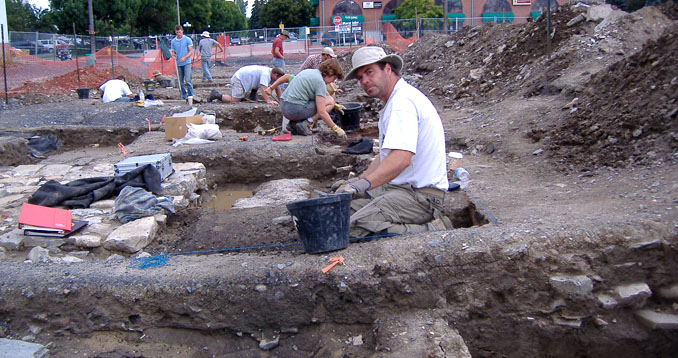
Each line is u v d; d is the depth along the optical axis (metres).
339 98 11.21
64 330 3.38
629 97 5.57
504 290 3.40
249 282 3.38
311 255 3.59
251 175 6.96
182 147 7.20
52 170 6.53
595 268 3.38
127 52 24.00
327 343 3.35
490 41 11.20
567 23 9.29
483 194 4.69
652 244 3.34
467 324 3.41
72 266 3.69
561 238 3.44
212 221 5.01
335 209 3.45
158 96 13.01
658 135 4.95
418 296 3.37
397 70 3.66
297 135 7.91
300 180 6.62
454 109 9.25
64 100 12.77
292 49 27.83
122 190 4.89
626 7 15.90
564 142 5.70
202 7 46.50
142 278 3.46
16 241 4.19
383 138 3.76
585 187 4.57
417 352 2.96
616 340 3.36
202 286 3.38
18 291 3.38
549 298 3.39
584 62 8.06
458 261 3.38
